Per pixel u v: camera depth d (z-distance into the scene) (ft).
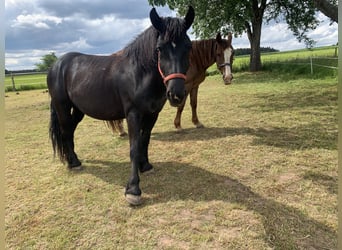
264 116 18.25
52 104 10.95
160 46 7.38
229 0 43.57
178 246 6.57
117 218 7.81
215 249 6.40
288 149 12.27
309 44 49.01
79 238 7.06
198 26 49.32
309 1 43.83
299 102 21.47
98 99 9.29
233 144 13.25
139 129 8.72
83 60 10.21
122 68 8.66
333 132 14.14
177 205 8.29
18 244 6.93
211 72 57.31
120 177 10.46
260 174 10.09
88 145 14.40
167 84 7.39
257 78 39.58
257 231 6.93
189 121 18.28
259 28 47.57
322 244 6.43
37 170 11.48
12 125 20.42
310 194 8.58
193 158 11.85
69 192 9.43
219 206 8.13
